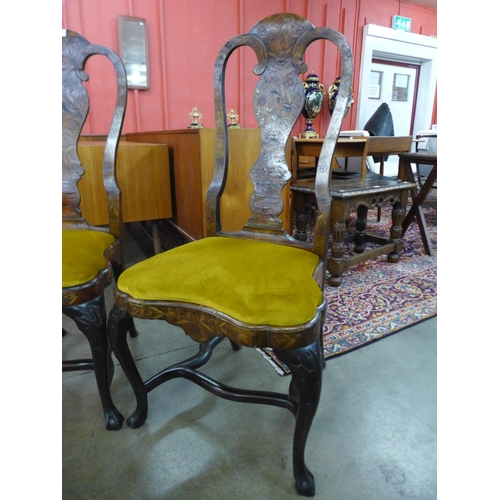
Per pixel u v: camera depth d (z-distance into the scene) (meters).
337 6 3.99
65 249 0.86
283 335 0.62
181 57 3.22
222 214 1.66
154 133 2.15
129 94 3.08
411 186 2.00
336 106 0.83
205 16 3.24
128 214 1.77
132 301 0.73
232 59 3.45
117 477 0.80
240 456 0.85
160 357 1.24
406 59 4.85
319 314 0.66
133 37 2.94
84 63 1.00
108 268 0.88
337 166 2.95
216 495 0.76
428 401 1.03
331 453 0.86
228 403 1.03
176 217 1.95
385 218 3.31
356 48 4.29
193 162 1.60
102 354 0.85
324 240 0.86
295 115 0.90
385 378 1.12
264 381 1.11
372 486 0.78
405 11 4.57
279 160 0.93
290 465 0.83
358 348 1.28
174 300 0.71
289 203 2.01
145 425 0.94
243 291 0.67
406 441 0.89
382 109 3.85
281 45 0.89
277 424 0.95
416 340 1.33
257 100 0.94
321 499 0.75
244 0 3.39
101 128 3.01
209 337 0.70
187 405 1.02
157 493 0.77
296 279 0.70
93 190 1.63
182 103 3.31
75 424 0.95
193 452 0.86
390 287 1.79
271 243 0.94
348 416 0.97
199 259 0.79
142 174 1.76
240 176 1.66
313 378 0.65
